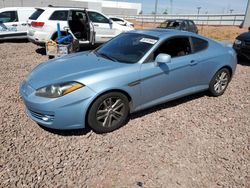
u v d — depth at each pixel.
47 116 3.27
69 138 3.44
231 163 3.07
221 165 3.02
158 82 3.90
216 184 2.71
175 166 2.96
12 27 11.30
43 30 8.53
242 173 2.90
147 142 3.43
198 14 36.12
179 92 4.34
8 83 5.53
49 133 3.54
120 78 3.46
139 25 34.09
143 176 2.78
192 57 4.34
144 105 3.91
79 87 3.21
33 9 11.79
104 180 2.70
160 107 4.52
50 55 7.29
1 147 3.18
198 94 5.30
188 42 4.40
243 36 8.53
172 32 4.36
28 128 3.65
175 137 3.58
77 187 2.59
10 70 6.59
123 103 3.61
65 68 3.66
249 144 3.50
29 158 3.00
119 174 2.80
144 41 4.12
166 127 3.85
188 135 3.65
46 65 3.99
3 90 5.08
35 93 3.30
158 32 4.38
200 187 2.66
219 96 5.23
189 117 4.21
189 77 4.36
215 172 2.90
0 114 4.04
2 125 3.70
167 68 3.95
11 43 11.35
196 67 4.40
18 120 3.87
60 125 3.29
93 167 2.89
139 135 3.59
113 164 2.96
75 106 3.22
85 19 8.80
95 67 3.60
